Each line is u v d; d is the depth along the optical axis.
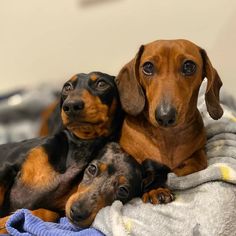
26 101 2.68
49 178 1.27
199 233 1.08
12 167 1.29
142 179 1.21
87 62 2.90
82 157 1.29
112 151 1.25
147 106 1.24
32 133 2.58
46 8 2.97
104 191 1.16
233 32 2.30
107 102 1.29
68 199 1.24
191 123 1.25
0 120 2.69
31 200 1.28
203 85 1.56
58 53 2.99
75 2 2.86
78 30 2.89
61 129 1.36
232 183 1.17
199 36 2.43
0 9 3.10
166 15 2.54
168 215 1.12
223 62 2.34
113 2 2.73
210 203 1.12
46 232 1.12
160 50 1.18
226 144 1.31
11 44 3.13
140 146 1.28
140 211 1.13
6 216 1.28
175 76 1.16
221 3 2.33
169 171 1.23
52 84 2.93
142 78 1.23
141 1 2.62
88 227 1.15
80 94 1.24
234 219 1.13
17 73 3.16
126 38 2.72
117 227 1.08
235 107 1.90
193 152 1.27
